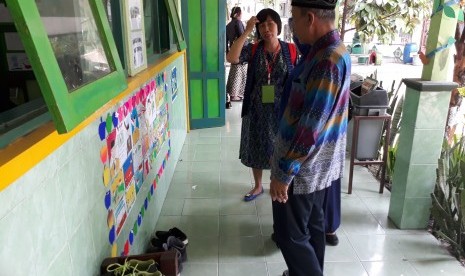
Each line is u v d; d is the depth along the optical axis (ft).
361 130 9.60
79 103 3.22
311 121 4.71
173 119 11.22
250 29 8.11
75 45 3.60
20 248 3.01
